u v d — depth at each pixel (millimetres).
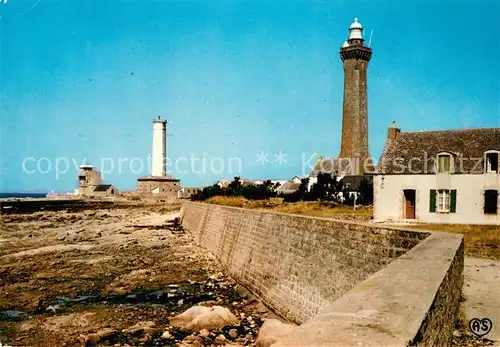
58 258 31031
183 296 20984
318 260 15375
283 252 18297
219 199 50781
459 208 32750
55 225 55406
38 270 26891
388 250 12195
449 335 7672
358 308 4934
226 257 26844
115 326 16672
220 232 30547
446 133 36531
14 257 31484
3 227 52625
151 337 15328
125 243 38375
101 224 56562
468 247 19234
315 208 42562
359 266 13102
